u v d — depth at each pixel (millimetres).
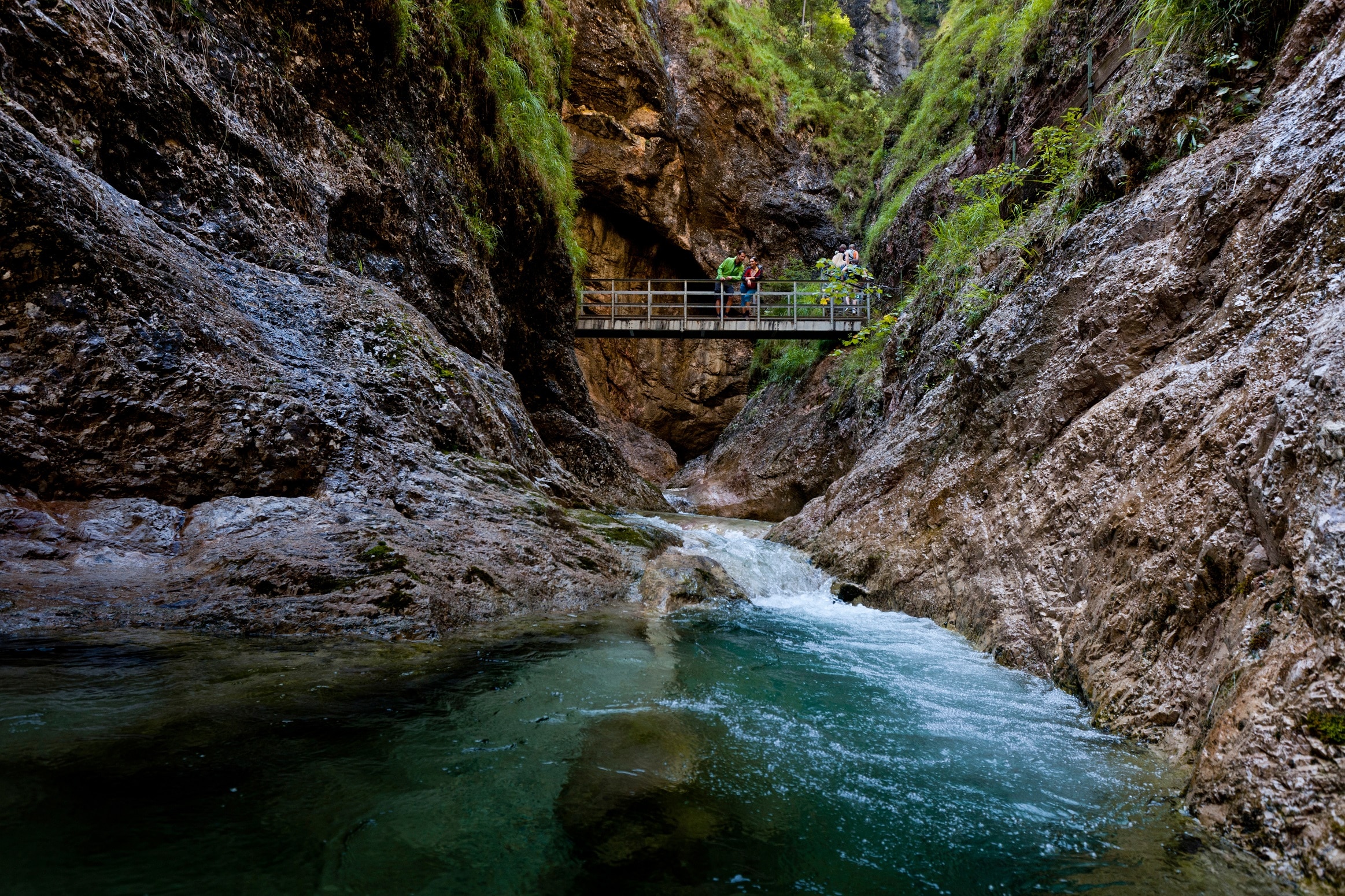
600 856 1525
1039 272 5395
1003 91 11359
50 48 4219
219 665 2443
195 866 1307
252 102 5809
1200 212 3812
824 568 6367
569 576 4598
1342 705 1592
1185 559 2611
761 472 15266
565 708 2438
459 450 5656
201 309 4223
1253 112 4266
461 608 3588
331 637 2965
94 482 3434
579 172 18594
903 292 14445
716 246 21188
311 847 1418
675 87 20609
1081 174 5750
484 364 7855
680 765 2064
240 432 3951
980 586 4242
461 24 9062
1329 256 2686
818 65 23344
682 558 5445
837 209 21250
